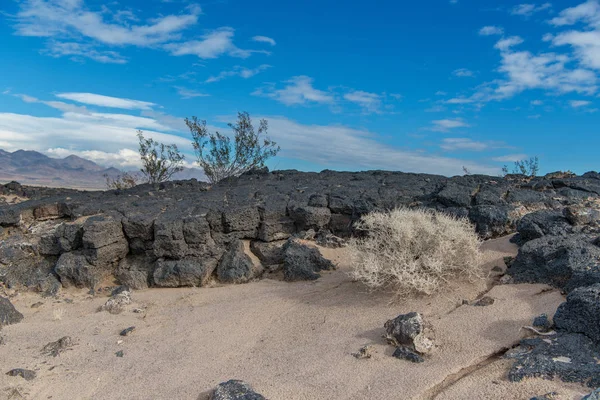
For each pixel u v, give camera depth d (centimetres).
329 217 1024
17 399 518
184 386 531
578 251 671
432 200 1040
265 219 1010
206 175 1736
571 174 1213
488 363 518
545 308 602
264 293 836
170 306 820
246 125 1752
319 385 502
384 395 470
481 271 751
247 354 608
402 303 698
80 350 644
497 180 1180
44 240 993
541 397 423
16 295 913
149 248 976
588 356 479
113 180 1878
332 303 739
